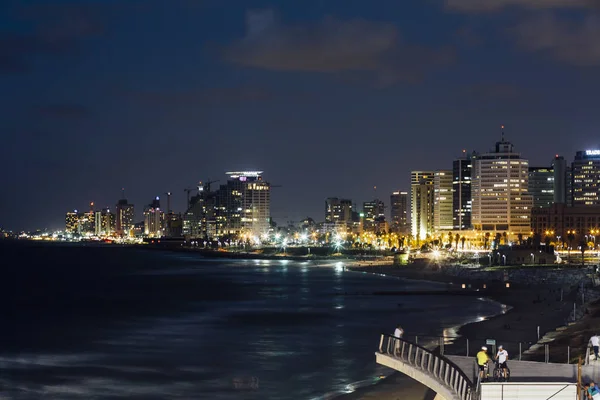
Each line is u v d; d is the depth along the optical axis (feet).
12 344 333.62
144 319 433.48
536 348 258.98
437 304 490.49
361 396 215.31
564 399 140.77
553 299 495.41
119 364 280.31
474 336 318.86
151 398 226.99
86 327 395.96
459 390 153.38
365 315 428.97
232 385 241.55
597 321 340.80
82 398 228.02
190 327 389.39
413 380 237.04
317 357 288.30
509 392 141.38
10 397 230.07
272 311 463.83
